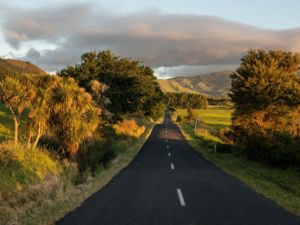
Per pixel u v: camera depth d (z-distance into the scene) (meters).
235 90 32.94
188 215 9.20
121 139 35.38
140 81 41.25
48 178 14.27
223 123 84.69
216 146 34.16
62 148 18.98
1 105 42.00
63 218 8.81
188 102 193.88
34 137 19.16
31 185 12.23
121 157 24.91
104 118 35.19
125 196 11.90
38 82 18.08
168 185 14.41
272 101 30.41
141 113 59.97
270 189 13.95
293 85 30.27
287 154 20.67
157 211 9.64
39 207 9.46
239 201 11.21
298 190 13.80
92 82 36.19
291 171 19.30
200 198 11.64
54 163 16.47
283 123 30.45
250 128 31.44
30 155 15.19
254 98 30.88
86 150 20.83
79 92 18.70
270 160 22.28
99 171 17.69
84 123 18.81
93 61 39.94
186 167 21.25
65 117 18.34
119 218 8.83
